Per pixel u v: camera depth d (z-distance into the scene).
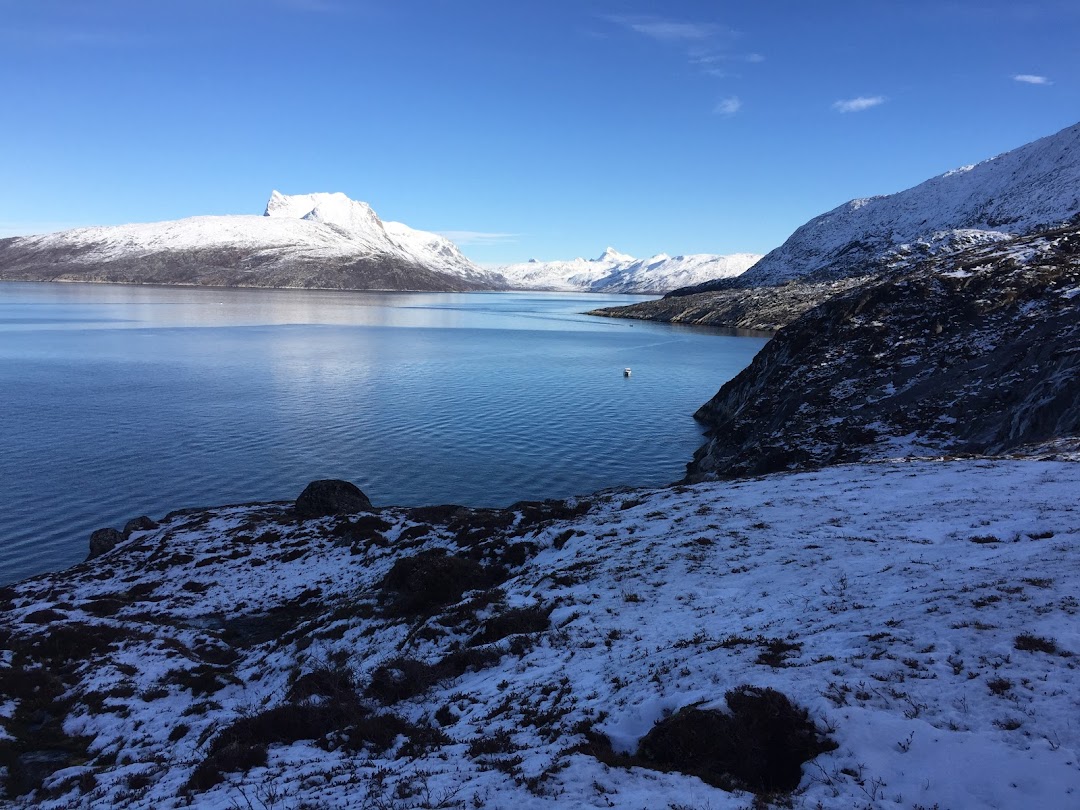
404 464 56.88
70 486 49.56
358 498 42.62
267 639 25.73
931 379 50.38
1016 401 41.94
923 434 44.25
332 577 31.48
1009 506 19.78
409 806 8.99
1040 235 74.94
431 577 23.67
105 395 80.69
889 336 60.09
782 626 13.48
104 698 19.42
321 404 79.12
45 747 17.25
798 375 61.22
